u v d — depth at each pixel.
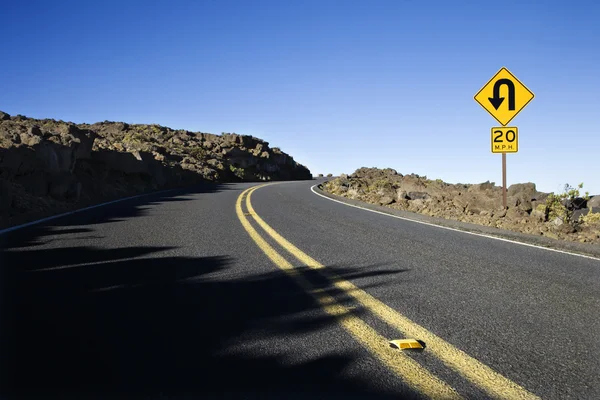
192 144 48.78
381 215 11.17
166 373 2.40
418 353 2.72
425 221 10.12
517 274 4.98
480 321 3.35
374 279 4.55
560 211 9.81
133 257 5.48
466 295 4.05
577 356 2.76
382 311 3.50
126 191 19.02
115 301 3.68
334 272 4.81
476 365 2.58
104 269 4.83
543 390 2.31
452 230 8.62
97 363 2.52
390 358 2.63
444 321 3.33
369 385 2.29
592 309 3.73
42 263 5.11
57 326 3.10
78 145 16.55
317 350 2.73
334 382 2.32
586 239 7.86
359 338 2.92
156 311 3.43
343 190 21.33
